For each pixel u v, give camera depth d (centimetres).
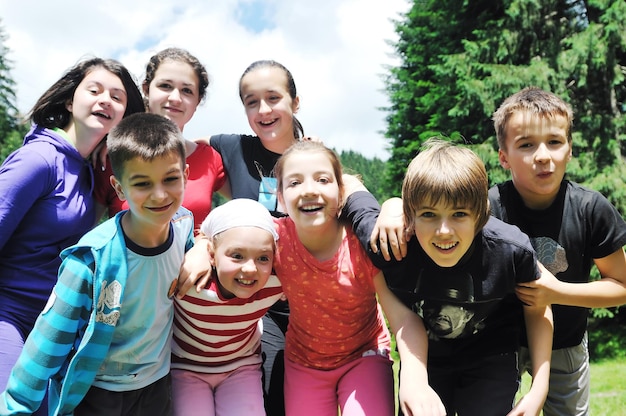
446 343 269
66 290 228
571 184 293
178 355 275
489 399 254
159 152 229
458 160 236
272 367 303
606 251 279
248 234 253
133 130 233
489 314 262
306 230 267
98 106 293
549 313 264
